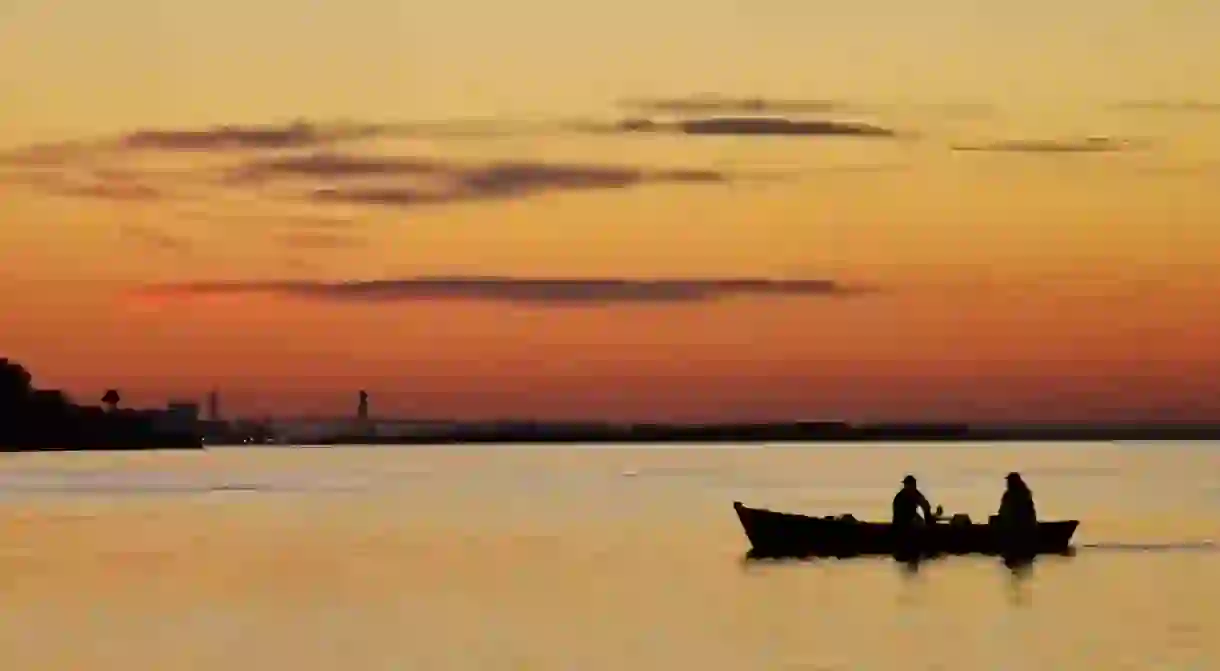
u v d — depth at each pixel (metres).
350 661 40.72
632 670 39.28
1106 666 39.50
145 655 42.00
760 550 59.16
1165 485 153.62
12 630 46.53
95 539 79.75
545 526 89.62
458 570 62.62
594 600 52.31
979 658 40.62
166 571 62.47
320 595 54.41
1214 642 42.91
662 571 61.19
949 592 52.72
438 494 138.62
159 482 169.00
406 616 48.88
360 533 83.62
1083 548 68.38
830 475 199.38
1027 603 50.41
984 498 122.50
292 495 135.38
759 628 45.62
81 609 51.06
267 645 43.44
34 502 120.75
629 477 195.75
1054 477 181.62
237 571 62.62
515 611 49.78
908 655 41.12
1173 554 65.81
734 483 166.25
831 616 47.81
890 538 56.88
